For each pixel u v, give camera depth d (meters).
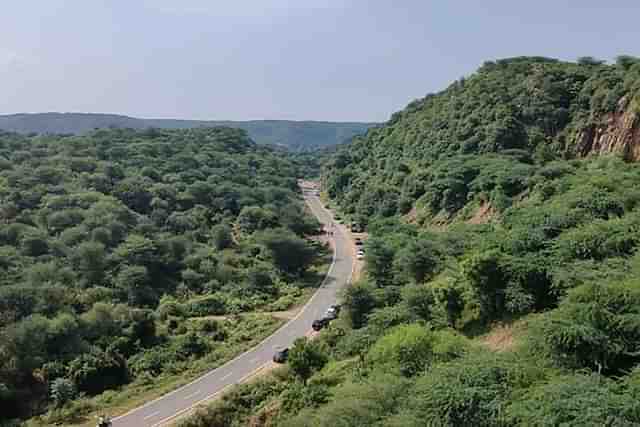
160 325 59.81
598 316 28.98
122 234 78.62
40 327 51.31
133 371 50.81
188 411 42.00
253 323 60.25
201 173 121.25
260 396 42.50
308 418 33.38
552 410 23.42
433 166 90.44
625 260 37.06
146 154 128.75
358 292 53.91
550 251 41.28
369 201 106.12
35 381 48.19
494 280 39.66
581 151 74.06
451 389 27.31
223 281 74.50
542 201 59.75
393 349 36.47
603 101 73.38
